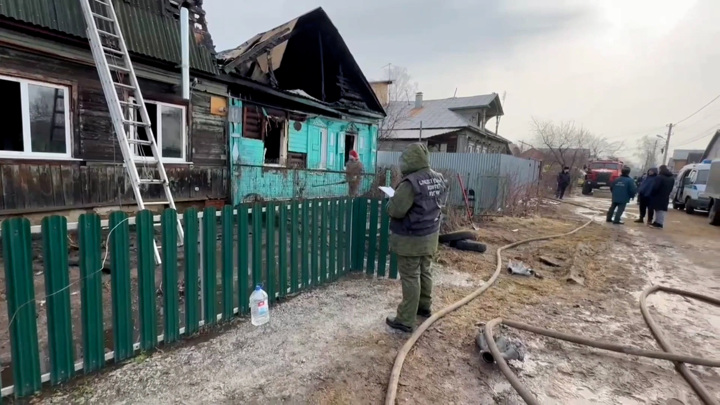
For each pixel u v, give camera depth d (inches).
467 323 131.5
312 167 402.0
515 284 181.8
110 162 227.0
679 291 178.9
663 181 390.6
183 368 94.3
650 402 92.4
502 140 1081.4
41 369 89.0
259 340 110.9
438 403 86.5
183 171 266.7
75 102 211.0
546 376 101.0
